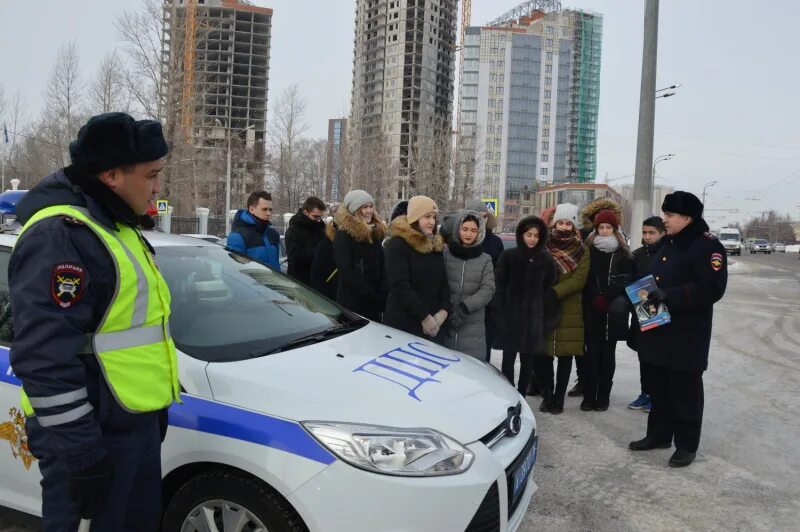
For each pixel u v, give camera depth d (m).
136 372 1.78
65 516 1.70
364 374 2.46
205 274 3.13
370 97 114.88
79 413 1.60
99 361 1.70
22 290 1.58
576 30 118.94
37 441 1.68
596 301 4.88
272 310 3.09
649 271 4.02
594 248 4.94
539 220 4.64
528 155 114.75
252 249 5.09
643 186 11.61
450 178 56.59
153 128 1.77
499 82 113.56
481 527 2.14
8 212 3.09
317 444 2.03
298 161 60.59
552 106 116.62
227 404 2.17
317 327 3.05
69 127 31.73
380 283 4.64
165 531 2.27
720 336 8.91
